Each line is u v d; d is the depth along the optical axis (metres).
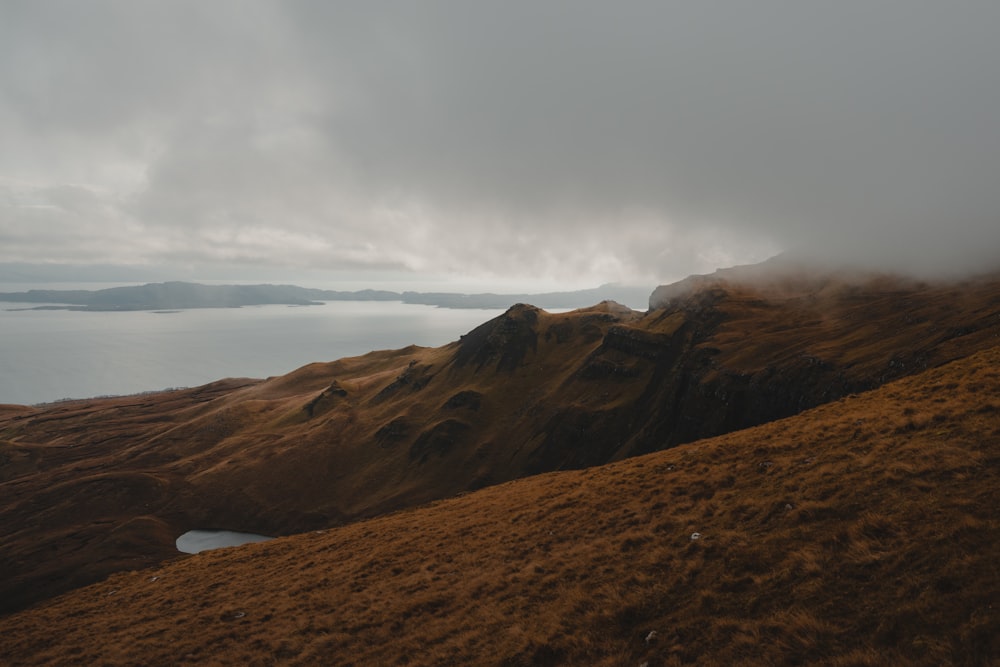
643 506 28.92
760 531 21.05
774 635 15.14
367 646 23.53
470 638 21.11
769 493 24.25
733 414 178.50
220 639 28.56
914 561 15.58
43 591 148.00
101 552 169.00
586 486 38.31
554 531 30.53
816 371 158.62
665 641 16.84
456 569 29.67
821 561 17.34
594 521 29.62
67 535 182.88
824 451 26.94
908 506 18.34
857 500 20.19
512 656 18.81
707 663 15.12
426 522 44.91
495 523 36.91
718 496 26.28
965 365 34.47
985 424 22.62
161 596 40.66
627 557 23.38
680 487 29.75
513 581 25.19
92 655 30.72
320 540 47.88
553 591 22.75
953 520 16.58
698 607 17.73
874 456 23.44
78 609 42.47
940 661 12.13
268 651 25.47
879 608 14.48
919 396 31.11
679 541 22.91
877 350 151.12
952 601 13.57
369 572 33.69
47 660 31.97
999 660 11.47
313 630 26.66
